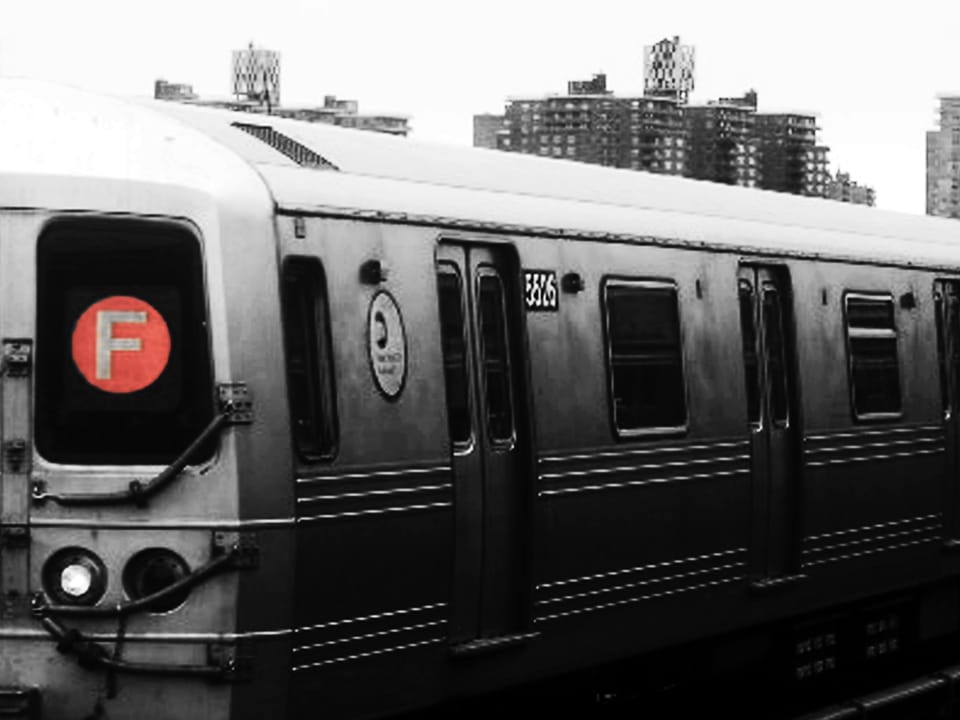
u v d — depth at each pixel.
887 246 15.87
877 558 15.48
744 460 13.77
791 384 14.41
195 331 9.57
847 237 15.39
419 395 10.77
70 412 9.53
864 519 15.27
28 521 9.48
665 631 12.96
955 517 16.66
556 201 12.26
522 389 11.66
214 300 9.56
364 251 10.45
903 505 15.84
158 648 9.45
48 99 9.72
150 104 10.25
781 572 14.30
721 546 13.52
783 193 15.77
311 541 9.96
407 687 10.76
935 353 16.38
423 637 10.84
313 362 10.11
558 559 11.90
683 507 13.07
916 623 16.88
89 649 9.43
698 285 13.37
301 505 9.89
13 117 9.66
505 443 11.55
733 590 13.68
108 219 9.56
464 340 11.24
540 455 11.72
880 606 16.14
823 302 14.82
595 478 12.19
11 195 9.52
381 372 10.50
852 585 15.16
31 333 9.51
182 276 9.59
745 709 15.77
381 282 10.55
